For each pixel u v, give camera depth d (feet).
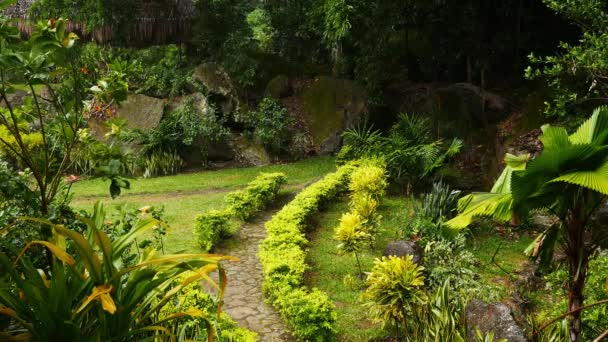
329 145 51.44
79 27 49.11
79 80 11.63
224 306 20.61
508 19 46.83
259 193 34.22
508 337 14.80
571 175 10.61
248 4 54.80
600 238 12.03
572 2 21.39
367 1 38.58
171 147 49.49
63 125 11.71
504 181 13.14
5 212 10.71
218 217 27.73
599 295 16.60
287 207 30.27
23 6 47.42
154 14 51.37
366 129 51.16
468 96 45.96
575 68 21.53
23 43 10.82
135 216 18.42
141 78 53.88
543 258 13.66
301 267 21.16
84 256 8.16
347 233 22.70
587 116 25.73
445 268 21.43
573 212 11.73
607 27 21.29
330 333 16.99
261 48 63.10
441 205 28.73
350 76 54.85
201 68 52.75
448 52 48.65
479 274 23.58
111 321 8.48
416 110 48.21
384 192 34.40
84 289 8.65
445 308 15.58
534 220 28.94
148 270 8.70
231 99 52.65
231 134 51.98
